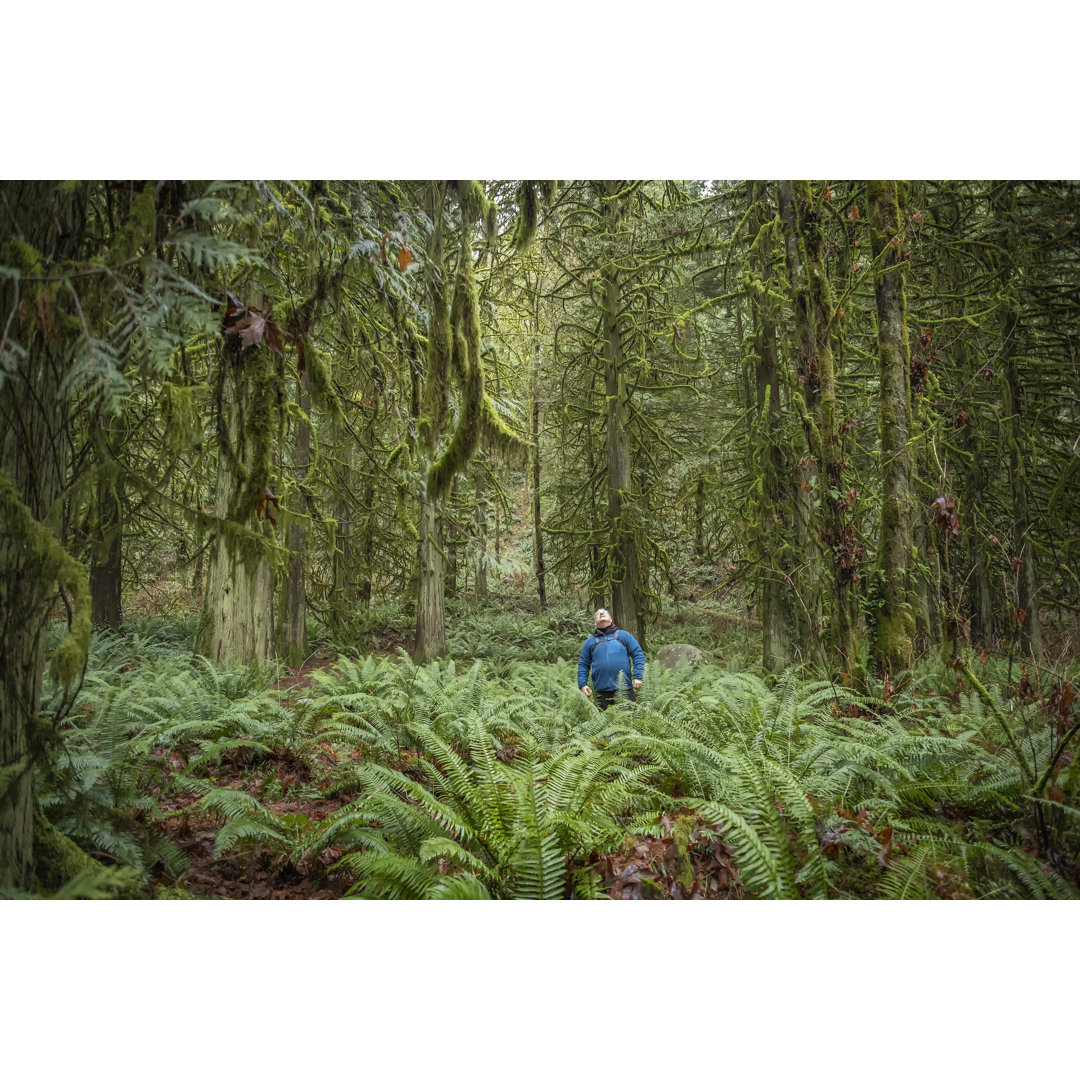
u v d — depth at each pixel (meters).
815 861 3.12
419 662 11.83
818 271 7.66
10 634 2.63
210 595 8.95
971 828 3.93
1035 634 9.84
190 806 4.32
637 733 4.87
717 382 13.57
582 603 19.14
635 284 12.41
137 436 6.17
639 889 3.33
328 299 4.27
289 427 7.62
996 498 11.62
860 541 7.82
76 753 3.39
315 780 5.18
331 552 10.48
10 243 2.47
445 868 3.44
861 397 10.82
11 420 2.62
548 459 16.64
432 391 5.54
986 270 9.95
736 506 12.07
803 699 6.49
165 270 2.55
